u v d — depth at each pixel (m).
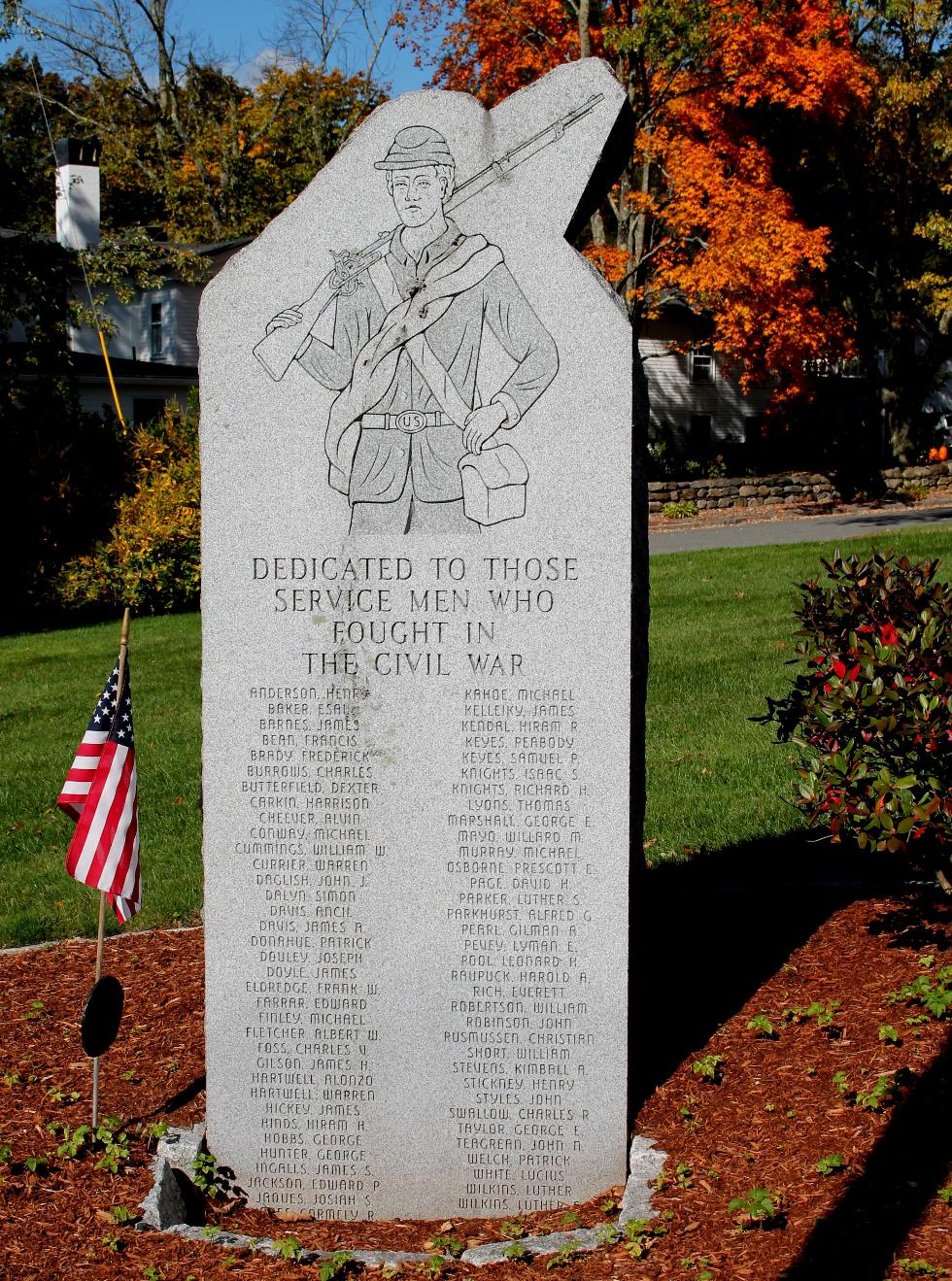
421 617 5.11
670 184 27.48
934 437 42.03
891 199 33.25
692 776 10.02
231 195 45.53
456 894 5.18
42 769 11.67
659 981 6.52
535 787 5.12
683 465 36.38
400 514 5.10
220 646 5.19
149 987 6.95
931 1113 5.01
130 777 5.40
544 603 5.06
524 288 5.02
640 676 5.58
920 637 6.07
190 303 35.00
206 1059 5.39
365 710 5.15
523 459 5.04
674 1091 5.47
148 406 32.41
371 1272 4.58
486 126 5.04
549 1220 5.08
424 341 5.06
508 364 5.03
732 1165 4.88
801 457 39.47
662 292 29.95
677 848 8.57
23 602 21.98
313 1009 5.27
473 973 5.19
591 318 4.99
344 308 5.09
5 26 33.19
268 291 5.11
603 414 5.00
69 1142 5.21
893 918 7.07
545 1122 5.21
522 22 26.83
